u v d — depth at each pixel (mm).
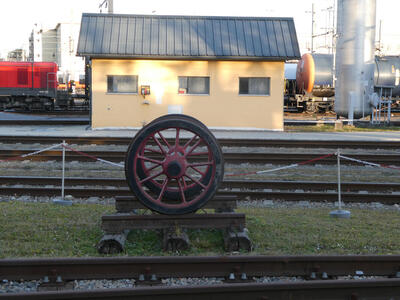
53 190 9727
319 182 10727
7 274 5094
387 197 9680
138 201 6723
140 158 6180
